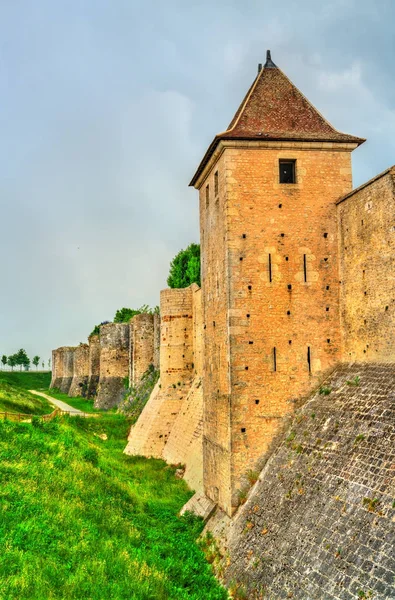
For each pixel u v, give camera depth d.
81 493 22.05
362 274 19.38
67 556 16.17
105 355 65.38
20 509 18.34
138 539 19.66
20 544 16.03
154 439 38.81
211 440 23.05
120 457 37.50
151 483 29.77
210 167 23.61
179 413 39.00
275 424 20.17
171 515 23.59
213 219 23.31
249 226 20.84
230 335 20.31
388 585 11.19
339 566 12.78
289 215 21.08
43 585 13.90
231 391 20.09
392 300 17.48
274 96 22.70
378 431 15.05
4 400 43.19
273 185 21.11
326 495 15.09
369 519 12.95
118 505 22.64
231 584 16.47
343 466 15.28
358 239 19.66
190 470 31.11
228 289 20.52
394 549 11.68
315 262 21.06
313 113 22.44
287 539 15.33
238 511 19.41
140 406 50.78
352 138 21.36
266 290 20.69
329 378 20.28
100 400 63.75
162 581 16.22
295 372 20.48
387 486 13.16
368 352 18.91
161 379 41.00
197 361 38.31
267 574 15.12
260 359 20.39
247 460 19.89
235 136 20.77
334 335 20.89
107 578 15.48
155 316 52.66
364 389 17.52
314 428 18.28
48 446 27.16
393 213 17.45
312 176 21.34
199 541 20.48
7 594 13.19
